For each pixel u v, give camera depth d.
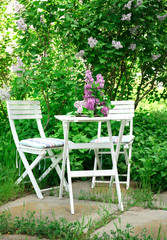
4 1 5.58
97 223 2.62
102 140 3.76
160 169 3.73
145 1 4.65
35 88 4.63
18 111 3.90
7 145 4.49
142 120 5.81
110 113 4.35
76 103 3.23
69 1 4.73
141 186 3.88
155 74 5.80
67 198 3.49
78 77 4.70
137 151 4.32
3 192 3.42
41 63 4.59
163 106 9.12
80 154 4.37
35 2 4.36
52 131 4.89
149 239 2.16
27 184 3.84
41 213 2.94
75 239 2.26
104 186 3.99
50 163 4.23
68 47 4.74
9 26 5.30
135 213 2.93
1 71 5.55
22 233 2.47
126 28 5.14
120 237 2.20
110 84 5.56
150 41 5.06
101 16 4.59
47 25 4.53
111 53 4.76
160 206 3.14
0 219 2.59
